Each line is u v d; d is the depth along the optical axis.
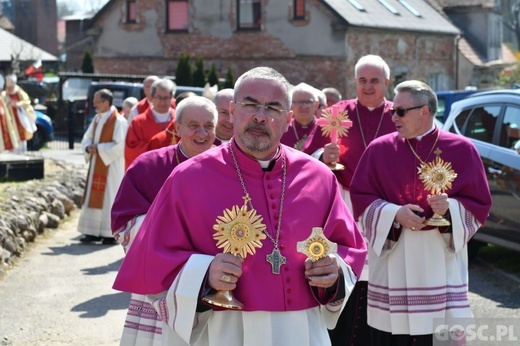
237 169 4.16
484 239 10.37
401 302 5.99
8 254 10.66
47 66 54.41
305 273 4.04
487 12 44.19
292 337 4.05
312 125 7.38
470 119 10.85
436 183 5.86
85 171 18.34
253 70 4.15
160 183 5.70
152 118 10.57
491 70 44.03
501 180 10.06
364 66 7.04
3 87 22.64
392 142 6.20
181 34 37.62
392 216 5.89
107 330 8.05
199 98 5.79
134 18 38.53
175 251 4.07
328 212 4.28
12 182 15.46
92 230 12.62
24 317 8.45
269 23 35.69
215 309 4.02
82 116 34.28
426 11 41.19
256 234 3.94
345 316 6.66
